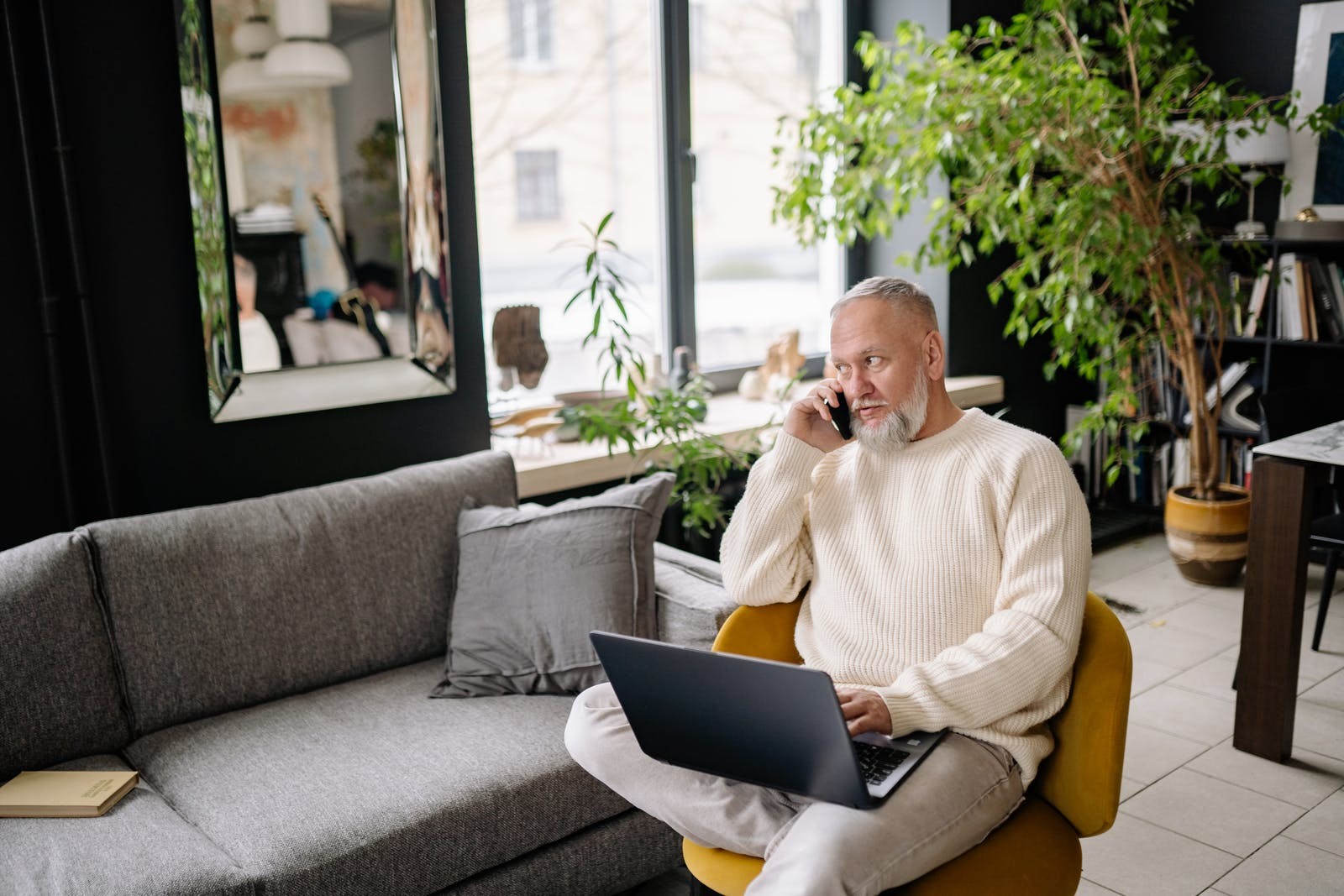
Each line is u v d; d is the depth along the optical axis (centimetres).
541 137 364
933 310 181
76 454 245
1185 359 378
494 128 353
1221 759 273
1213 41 437
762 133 420
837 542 185
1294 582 262
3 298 232
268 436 270
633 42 382
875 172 372
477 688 230
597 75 375
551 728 214
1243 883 223
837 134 367
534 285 368
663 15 385
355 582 241
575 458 318
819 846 145
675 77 388
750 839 163
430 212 284
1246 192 430
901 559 177
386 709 225
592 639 160
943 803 153
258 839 180
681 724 160
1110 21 416
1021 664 158
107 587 218
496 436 327
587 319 382
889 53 369
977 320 444
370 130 271
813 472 193
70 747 209
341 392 276
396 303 282
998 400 437
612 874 213
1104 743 161
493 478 267
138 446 252
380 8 269
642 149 390
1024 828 163
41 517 243
